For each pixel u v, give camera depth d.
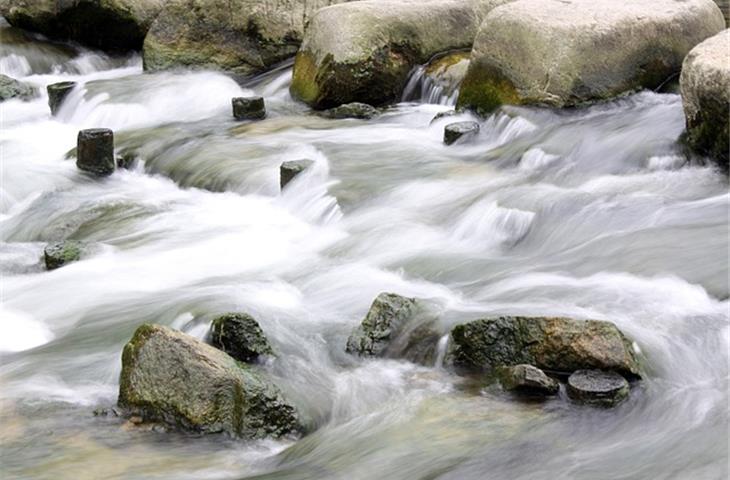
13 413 7.96
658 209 9.40
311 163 10.54
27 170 11.45
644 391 7.82
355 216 10.02
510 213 9.62
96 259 9.79
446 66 12.30
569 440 7.55
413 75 12.43
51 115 13.15
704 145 9.86
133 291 9.25
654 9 11.24
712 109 9.69
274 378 8.09
